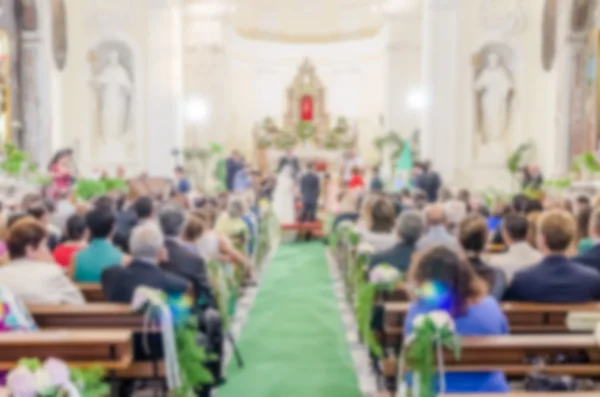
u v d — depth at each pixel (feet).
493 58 50.34
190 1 66.74
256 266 35.60
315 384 17.79
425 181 44.24
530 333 13.47
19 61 44.75
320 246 47.55
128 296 13.50
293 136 73.67
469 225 14.05
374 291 15.42
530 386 10.27
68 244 18.89
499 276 13.85
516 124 50.29
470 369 10.80
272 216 45.91
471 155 50.93
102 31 51.78
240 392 17.20
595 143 41.11
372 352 17.21
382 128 68.95
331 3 79.20
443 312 9.84
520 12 49.75
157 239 13.89
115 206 25.98
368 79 76.38
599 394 8.57
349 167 58.39
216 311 16.98
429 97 51.06
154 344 12.83
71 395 7.81
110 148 52.21
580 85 42.70
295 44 79.56
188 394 12.97
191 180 62.08
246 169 54.54
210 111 67.10
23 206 24.72
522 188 43.42
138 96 52.42
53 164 39.37
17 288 13.23
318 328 23.79
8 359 10.78
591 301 13.69
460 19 50.60
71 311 12.73
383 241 21.03
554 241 13.69
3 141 37.99
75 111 51.52
